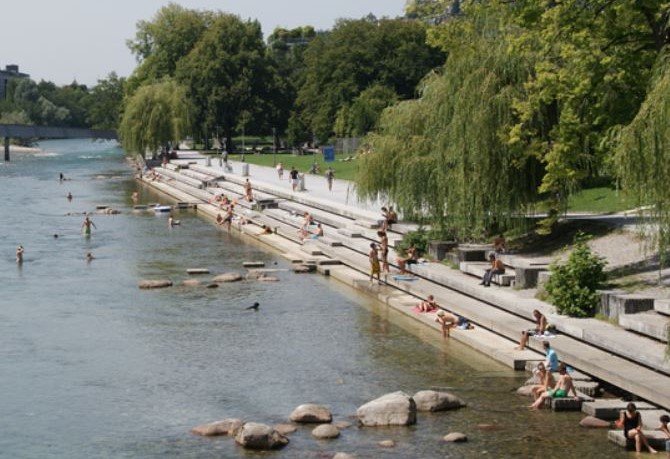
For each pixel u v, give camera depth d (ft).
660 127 131.13
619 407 123.13
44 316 192.03
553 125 196.54
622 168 136.98
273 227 314.76
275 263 259.39
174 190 484.33
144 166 621.72
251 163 588.50
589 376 134.92
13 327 182.29
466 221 205.98
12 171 645.51
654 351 131.13
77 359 159.02
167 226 345.10
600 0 168.96
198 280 232.94
